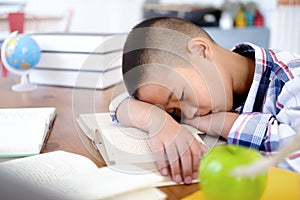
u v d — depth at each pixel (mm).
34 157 531
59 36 1048
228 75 738
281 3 2707
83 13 3387
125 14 3352
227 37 2570
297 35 2814
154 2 3184
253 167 328
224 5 2779
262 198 402
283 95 682
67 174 458
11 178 308
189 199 425
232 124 640
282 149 319
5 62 1050
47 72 1101
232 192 354
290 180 440
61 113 811
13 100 939
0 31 1554
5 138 593
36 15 2146
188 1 3148
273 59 760
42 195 293
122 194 401
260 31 2699
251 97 744
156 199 409
